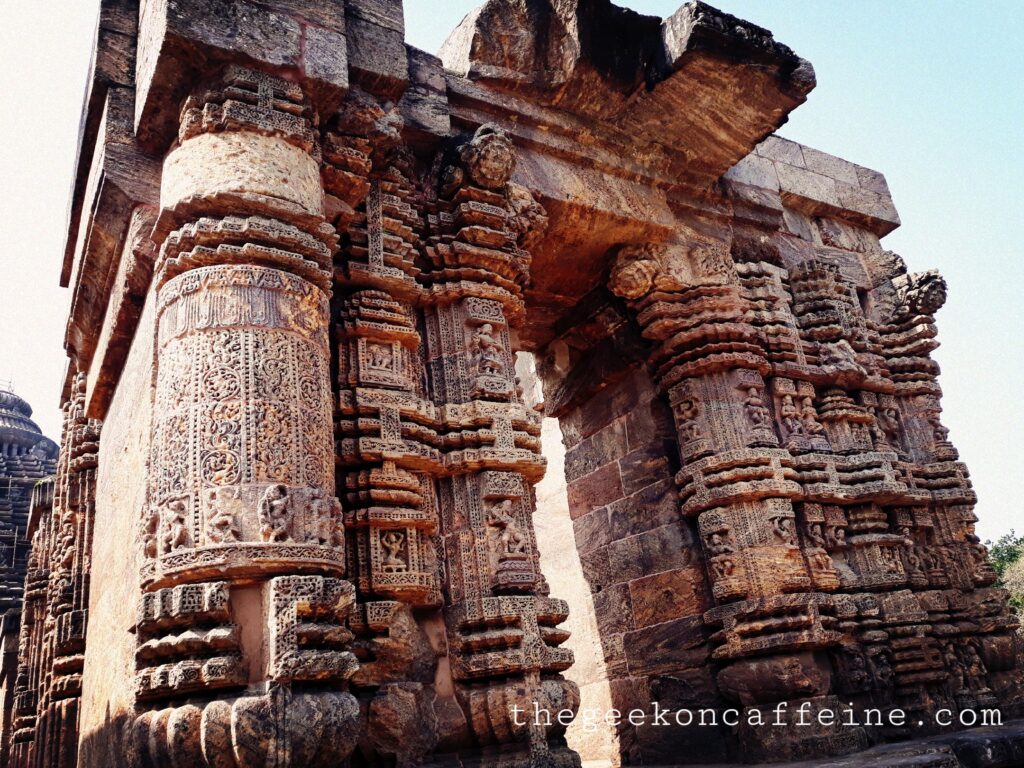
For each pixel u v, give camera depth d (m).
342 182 6.32
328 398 5.23
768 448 8.47
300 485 4.74
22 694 11.74
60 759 8.82
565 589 10.62
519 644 5.97
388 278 6.71
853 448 9.35
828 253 11.06
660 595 8.66
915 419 10.45
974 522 10.08
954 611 9.41
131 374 6.68
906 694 8.36
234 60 5.54
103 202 6.07
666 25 8.02
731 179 10.08
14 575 21.44
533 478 6.81
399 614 5.79
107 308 7.35
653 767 8.15
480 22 8.11
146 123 5.82
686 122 8.67
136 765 4.17
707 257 9.14
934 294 10.77
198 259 5.14
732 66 7.98
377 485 5.98
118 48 6.34
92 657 7.07
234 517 4.49
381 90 6.72
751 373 8.80
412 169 7.55
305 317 5.22
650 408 9.27
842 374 9.57
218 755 4.02
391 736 5.31
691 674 8.16
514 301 7.40
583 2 7.87
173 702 4.26
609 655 9.10
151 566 4.54
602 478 9.70
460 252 7.13
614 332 9.50
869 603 8.43
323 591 4.46
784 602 7.71
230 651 4.28
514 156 7.41
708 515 8.30
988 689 9.02
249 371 4.85
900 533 9.39
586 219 8.46
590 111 8.48
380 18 6.84
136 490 5.60
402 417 6.38
